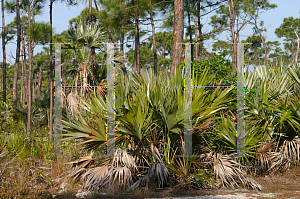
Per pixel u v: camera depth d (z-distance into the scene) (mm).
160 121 6809
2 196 5672
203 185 6527
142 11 15750
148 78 7402
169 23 18906
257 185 6543
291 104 7621
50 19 10805
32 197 5820
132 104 6090
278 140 8078
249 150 7414
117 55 9602
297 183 7000
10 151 7020
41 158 7766
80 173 6621
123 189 6340
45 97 13789
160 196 6016
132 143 6723
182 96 6547
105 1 15211
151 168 6355
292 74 8297
